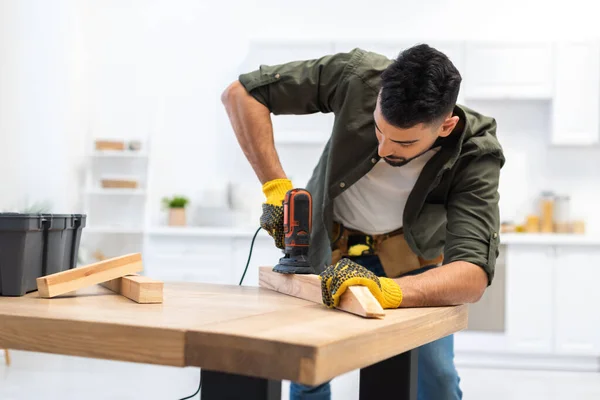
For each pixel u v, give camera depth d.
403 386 1.53
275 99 2.04
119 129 5.79
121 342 1.15
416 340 1.36
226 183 5.71
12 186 5.38
